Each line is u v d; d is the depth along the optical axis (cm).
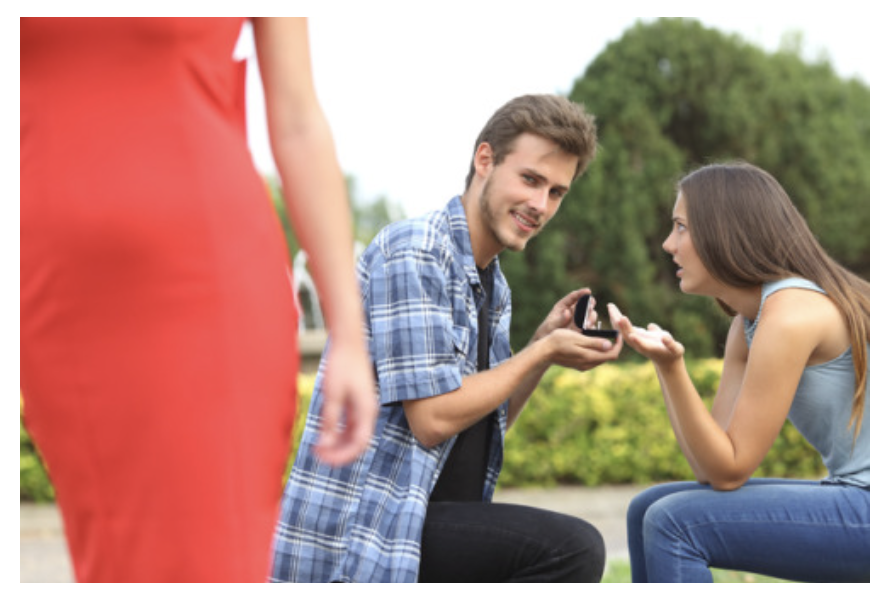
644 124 969
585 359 205
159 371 117
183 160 118
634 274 945
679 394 207
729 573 401
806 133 1028
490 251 227
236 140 124
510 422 239
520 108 219
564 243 955
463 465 218
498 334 234
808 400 216
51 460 124
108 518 120
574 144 216
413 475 202
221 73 123
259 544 122
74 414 119
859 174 1041
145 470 118
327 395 118
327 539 202
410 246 210
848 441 214
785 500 206
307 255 124
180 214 117
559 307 237
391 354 203
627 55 984
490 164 222
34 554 489
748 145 1022
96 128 117
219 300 118
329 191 123
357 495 203
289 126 124
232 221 120
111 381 117
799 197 1030
